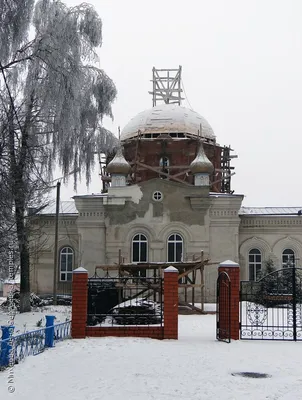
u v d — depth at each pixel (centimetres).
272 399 832
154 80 4303
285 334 1706
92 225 3192
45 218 3312
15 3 2130
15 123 2086
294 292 1580
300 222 3338
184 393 867
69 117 2212
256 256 3356
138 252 3150
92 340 1475
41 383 932
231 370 1072
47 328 1362
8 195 1938
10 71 2197
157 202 3162
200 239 3114
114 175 3288
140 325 1574
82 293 1557
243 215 3356
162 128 3731
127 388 900
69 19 2256
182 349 1345
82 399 823
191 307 2600
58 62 2145
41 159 2327
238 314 1542
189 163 3650
